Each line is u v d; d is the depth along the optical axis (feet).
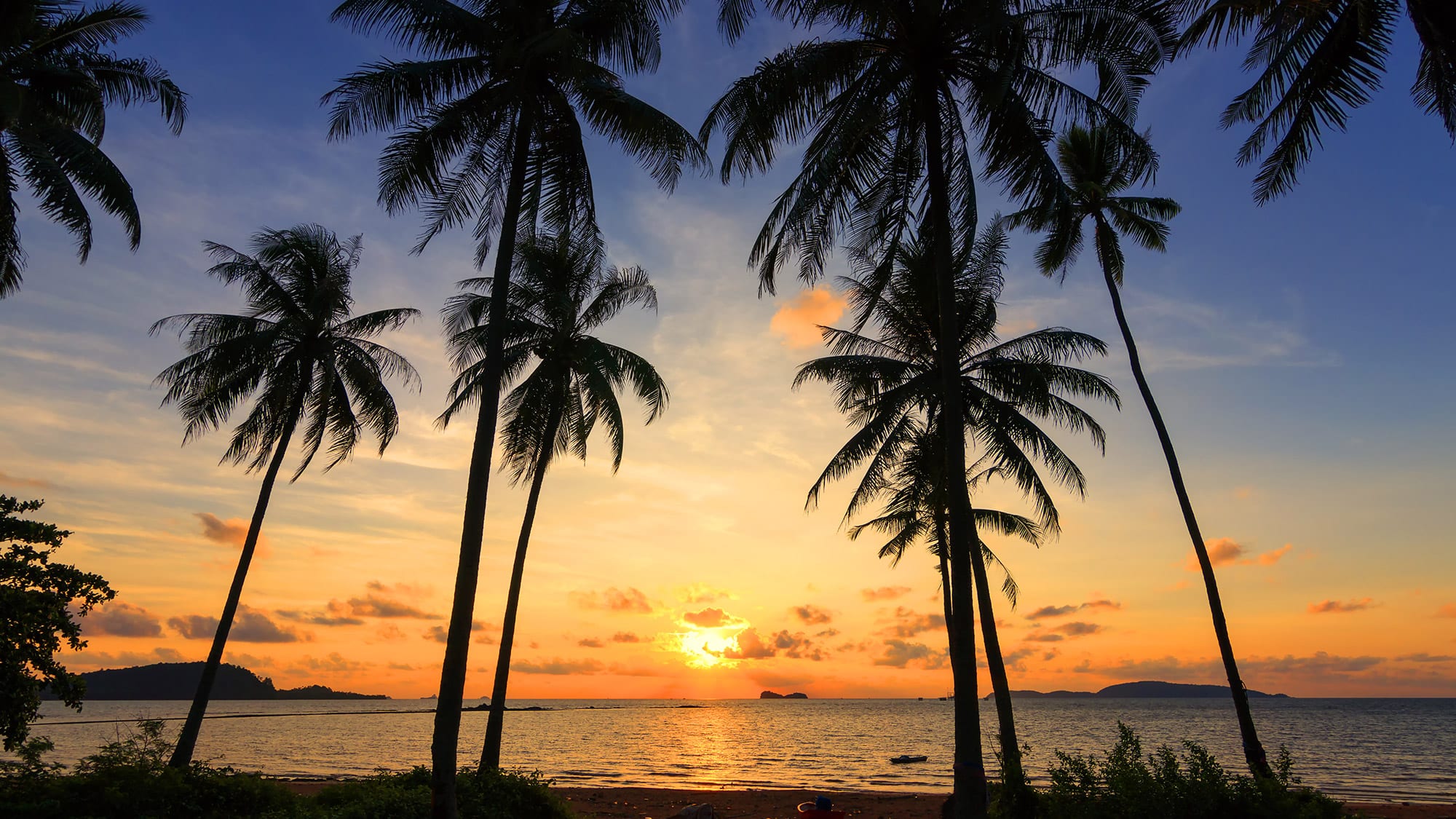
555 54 48.14
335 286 79.05
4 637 46.03
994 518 82.89
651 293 80.89
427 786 53.11
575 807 81.76
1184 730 300.61
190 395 77.15
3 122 51.37
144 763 52.90
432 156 49.47
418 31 48.85
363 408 84.53
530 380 76.43
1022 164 43.29
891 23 42.73
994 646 66.95
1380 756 174.81
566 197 54.24
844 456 70.33
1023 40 41.16
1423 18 36.45
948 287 41.50
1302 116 42.68
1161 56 38.06
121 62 59.57
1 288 56.85
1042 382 68.80
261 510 75.61
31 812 44.80
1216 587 60.49
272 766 146.51
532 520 74.90
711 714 635.25
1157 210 73.61
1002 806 45.37
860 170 46.47
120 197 57.47
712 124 43.62
